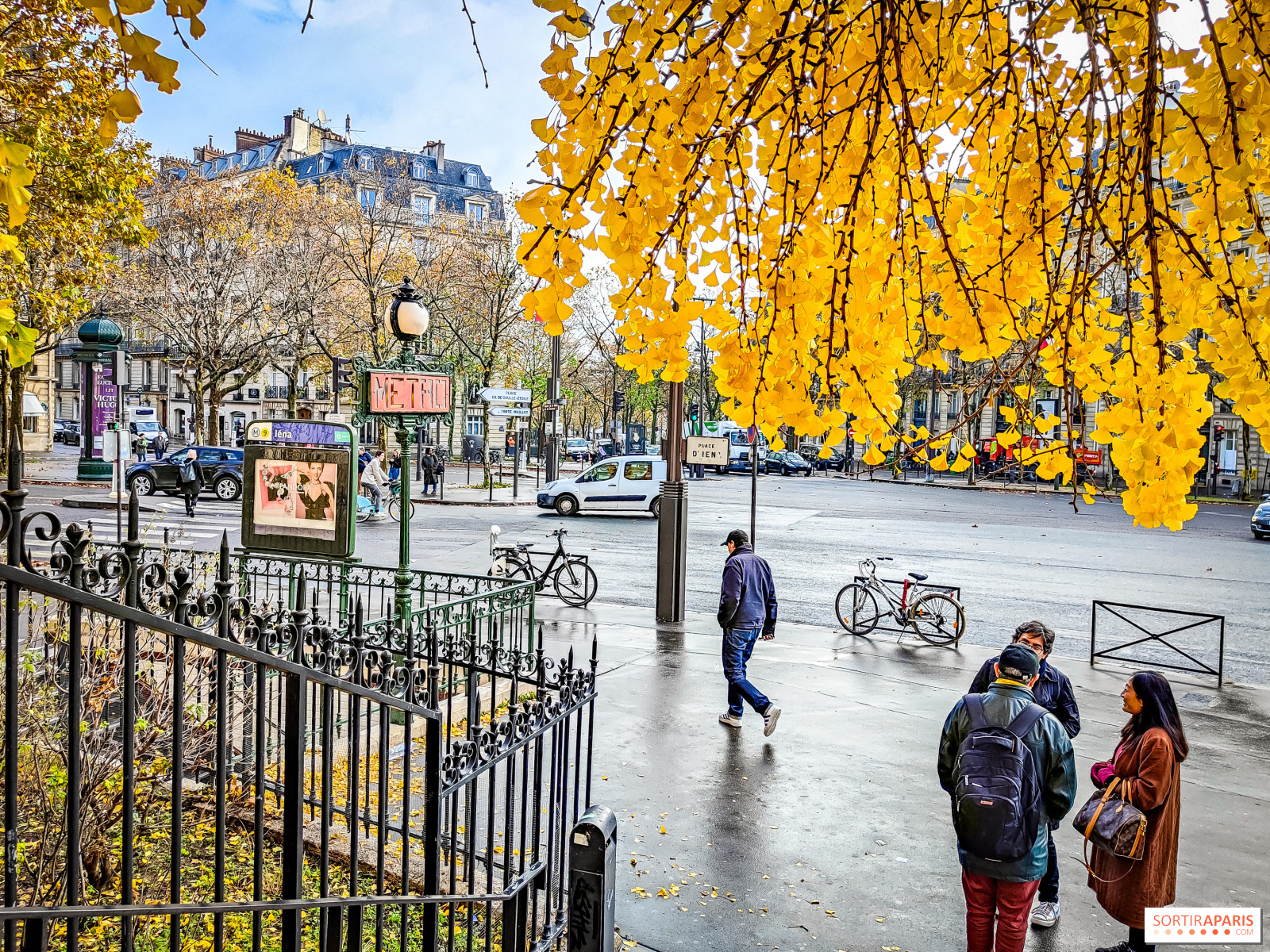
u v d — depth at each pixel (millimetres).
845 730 7602
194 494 20781
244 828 4680
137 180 12883
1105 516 28438
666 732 7422
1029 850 3752
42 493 25469
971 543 20250
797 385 2590
